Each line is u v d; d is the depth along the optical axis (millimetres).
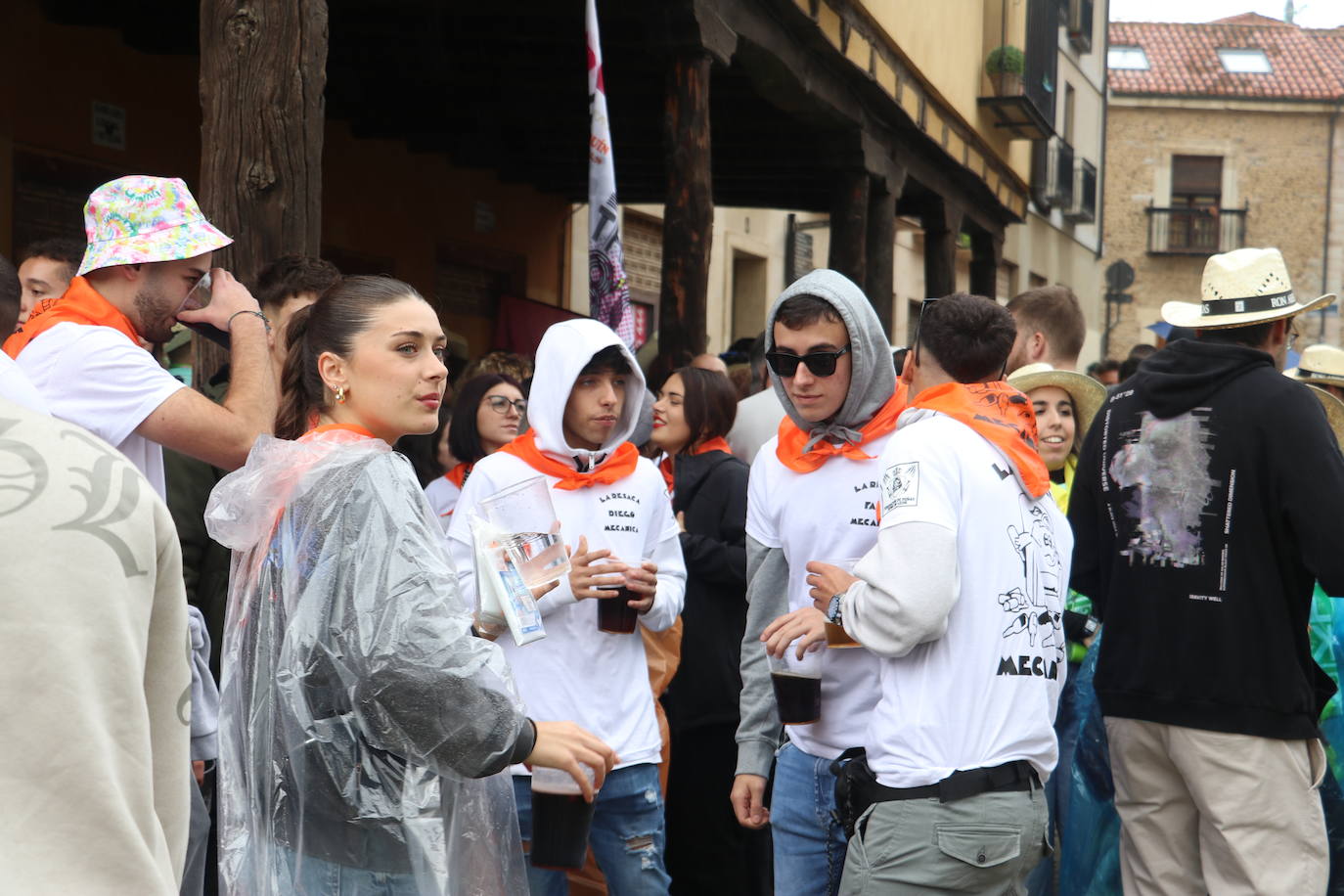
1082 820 3498
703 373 4234
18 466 1022
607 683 3000
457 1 6820
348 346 2016
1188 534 3035
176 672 1139
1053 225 22719
